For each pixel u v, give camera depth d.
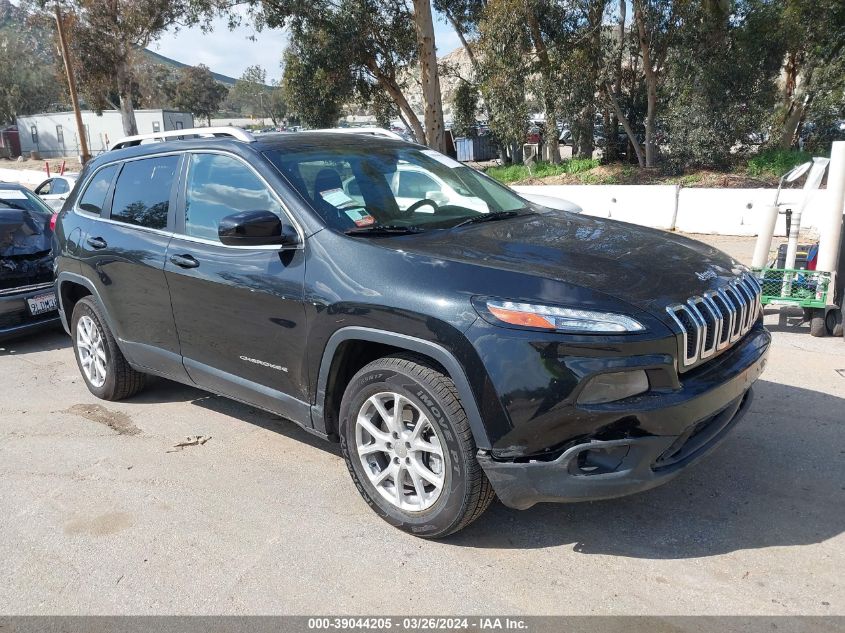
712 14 16.94
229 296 3.77
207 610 2.83
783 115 20.41
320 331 3.34
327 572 3.04
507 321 2.79
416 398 3.05
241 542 3.30
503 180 21.59
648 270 3.12
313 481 3.87
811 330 5.99
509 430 2.81
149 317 4.42
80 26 32.75
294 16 20.72
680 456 2.99
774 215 5.91
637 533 3.21
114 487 3.88
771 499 3.44
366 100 23.55
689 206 12.03
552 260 3.15
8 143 58.84
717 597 2.75
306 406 3.58
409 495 3.29
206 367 4.14
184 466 4.11
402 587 2.91
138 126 47.38
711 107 17.52
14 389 5.63
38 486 3.93
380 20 21.33
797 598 2.72
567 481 2.80
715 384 2.95
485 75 20.42
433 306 2.95
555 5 18.20
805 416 4.35
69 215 5.17
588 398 2.73
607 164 20.92
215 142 4.09
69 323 5.47
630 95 21.09
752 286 3.46
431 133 19.95
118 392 5.14
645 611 2.70
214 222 3.97
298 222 3.53
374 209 3.67
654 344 2.76
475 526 3.34
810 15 17.20
